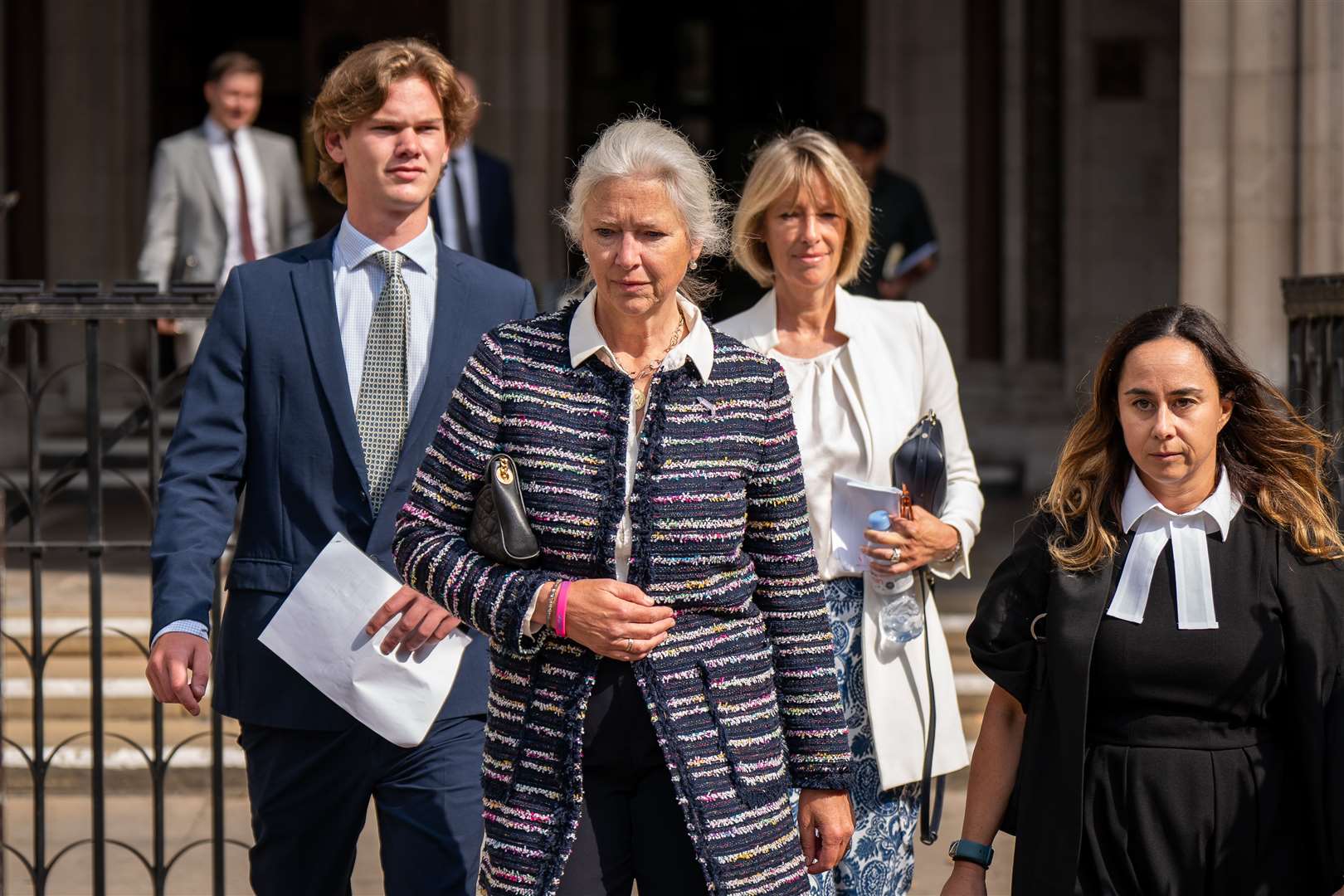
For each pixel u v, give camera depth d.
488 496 5.79
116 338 25.38
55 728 13.72
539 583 5.69
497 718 5.92
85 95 26.61
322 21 27.92
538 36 27.31
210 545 6.96
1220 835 5.84
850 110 28.25
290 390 7.17
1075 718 5.92
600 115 29.11
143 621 14.88
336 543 7.00
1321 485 6.20
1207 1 15.25
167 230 16.20
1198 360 6.00
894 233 17.52
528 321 6.10
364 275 7.37
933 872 11.41
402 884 7.09
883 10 27.31
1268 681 5.91
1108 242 26.11
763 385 6.10
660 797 5.91
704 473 5.88
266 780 7.26
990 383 26.56
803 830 6.29
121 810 12.78
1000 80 26.73
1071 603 6.02
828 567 8.12
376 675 6.98
